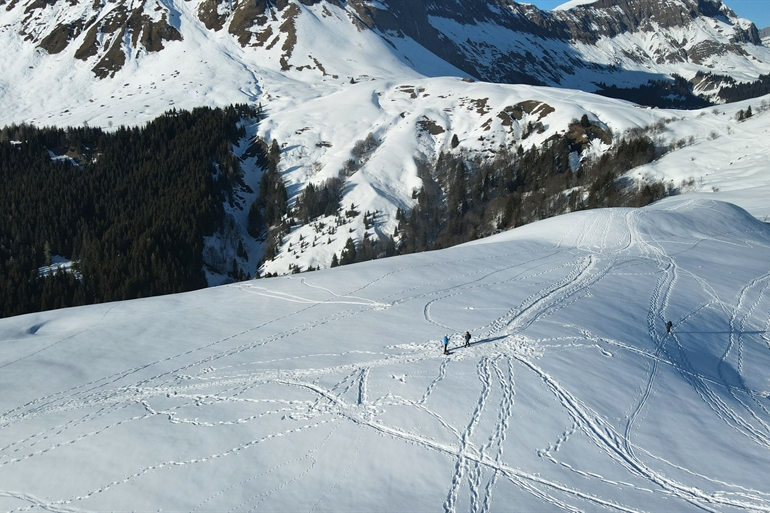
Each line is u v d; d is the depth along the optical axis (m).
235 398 24.69
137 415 23.52
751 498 19.12
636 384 26.45
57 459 20.94
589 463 20.64
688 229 56.12
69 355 29.89
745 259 48.38
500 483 19.34
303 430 22.16
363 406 23.77
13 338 33.69
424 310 35.19
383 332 31.69
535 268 44.38
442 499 18.58
